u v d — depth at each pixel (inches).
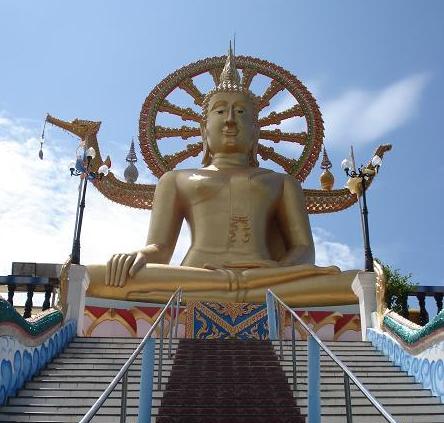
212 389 304.2
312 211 784.9
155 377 345.4
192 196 676.1
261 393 299.7
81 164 539.8
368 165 556.7
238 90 737.0
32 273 698.2
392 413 314.5
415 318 660.7
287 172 793.6
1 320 321.7
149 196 774.5
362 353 434.0
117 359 399.5
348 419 207.6
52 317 416.5
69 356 409.4
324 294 572.1
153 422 275.0
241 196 666.8
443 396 335.9
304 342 420.5
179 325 552.4
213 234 649.6
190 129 799.1
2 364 322.3
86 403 323.0
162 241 657.6
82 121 690.2
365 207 533.0
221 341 398.0
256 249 641.6
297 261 635.5
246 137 719.7
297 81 820.0
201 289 571.8
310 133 800.9
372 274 502.6
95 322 565.3
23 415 306.8
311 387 239.0
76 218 528.1
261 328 537.6
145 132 796.6
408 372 387.2
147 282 573.9
